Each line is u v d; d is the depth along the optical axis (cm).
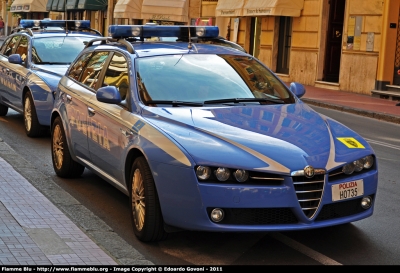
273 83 733
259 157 551
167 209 568
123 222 679
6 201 676
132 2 3784
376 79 2259
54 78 1145
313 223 555
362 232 645
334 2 2594
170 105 660
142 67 699
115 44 786
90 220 652
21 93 1210
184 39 818
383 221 685
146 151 587
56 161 876
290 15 2695
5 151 948
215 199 542
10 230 581
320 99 2114
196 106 661
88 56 842
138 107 655
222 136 575
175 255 575
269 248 594
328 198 557
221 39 821
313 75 2636
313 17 2639
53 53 1259
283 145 567
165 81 686
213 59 738
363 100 2116
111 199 773
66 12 5406
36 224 602
